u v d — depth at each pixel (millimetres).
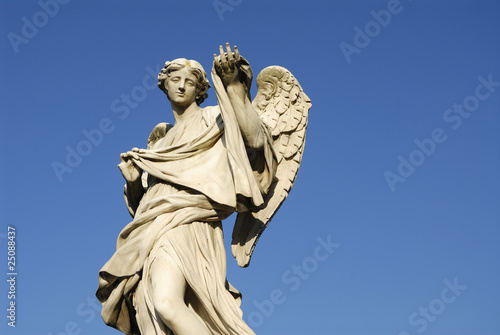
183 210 6996
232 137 7070
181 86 7492
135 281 6961
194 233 7000
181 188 7152
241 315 6895
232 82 7031
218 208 7129
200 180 7102
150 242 6863
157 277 6648
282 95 7957
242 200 7258
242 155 7098
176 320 6492
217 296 6809
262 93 8023
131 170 7391
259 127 7199
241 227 7648
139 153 7301
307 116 7941
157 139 7980
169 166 7223
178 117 7668
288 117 7871
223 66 6973
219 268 7008
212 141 7293
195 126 7465
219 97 7066
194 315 6617
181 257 6723
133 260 6949
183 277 6711
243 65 7023
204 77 7652
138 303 6965
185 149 7250
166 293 6551
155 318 6684
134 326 7277
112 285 7113
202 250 6930
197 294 6719
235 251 7598
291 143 7809
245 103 7094
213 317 6746
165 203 7008
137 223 7008
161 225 6918
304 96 8000
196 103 7750
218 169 7180
